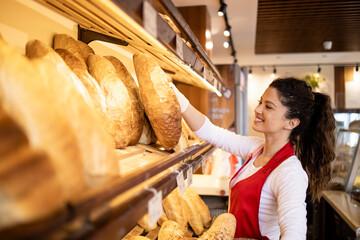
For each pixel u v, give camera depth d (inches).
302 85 52.7
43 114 15.1
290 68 359.6
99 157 18.6
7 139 11.6
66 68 26.8
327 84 353.1
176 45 36.5
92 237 14.0
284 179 45.6
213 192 77.6
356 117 116.6
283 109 51.4
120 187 18.8
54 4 31.6
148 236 49.3
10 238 11.1
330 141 56.0
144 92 40.1
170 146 42.2
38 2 35.6
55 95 17.6
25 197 11.4
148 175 24.3
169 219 56.6
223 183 81.4
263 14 193.8
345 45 277.4
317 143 55.8
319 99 55.5
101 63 38.2
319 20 206.7
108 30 38.7
